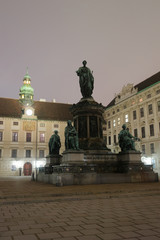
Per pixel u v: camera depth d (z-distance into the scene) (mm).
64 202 9172
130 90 50875
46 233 4949
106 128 60406
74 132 16500
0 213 7105
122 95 53875
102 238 4566
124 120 52719
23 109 55406
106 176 15984
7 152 50844
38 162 52344
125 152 17797
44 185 15625
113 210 7391
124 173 16703
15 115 53469
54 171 17109
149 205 8250
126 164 17453
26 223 5836
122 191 11312
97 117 19859
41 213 7062
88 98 20453
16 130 52500
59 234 4867
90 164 17188
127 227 5359
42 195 10219
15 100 58938
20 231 5121
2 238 4621
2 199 9523
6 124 52094
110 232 4969
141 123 46688
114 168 18031
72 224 5695
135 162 17453
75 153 15766
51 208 7887
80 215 6707
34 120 54250
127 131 19125
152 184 15031
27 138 53094
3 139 51094
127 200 9477
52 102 63281
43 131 54562
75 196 10211
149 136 44281
